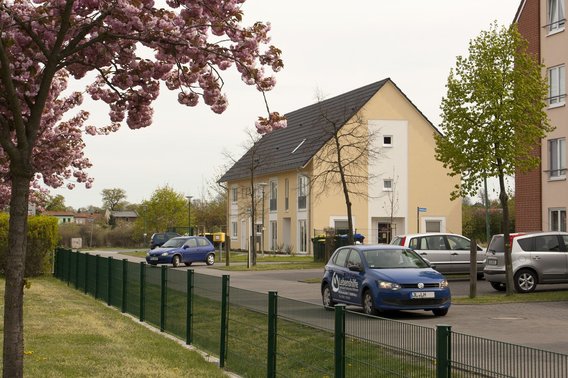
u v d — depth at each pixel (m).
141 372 10.48
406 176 53.94
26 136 7.34
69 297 22.59
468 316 17.22
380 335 6.61
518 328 15.03
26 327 15.02
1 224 31.56
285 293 23.91
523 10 35.47
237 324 10.45
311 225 52.56
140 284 16.84
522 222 35.34
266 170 58.72
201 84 8.49
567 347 12.48
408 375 6.16
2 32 7.87
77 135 14.69
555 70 33.66
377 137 53.41
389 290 16.89
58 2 7.91
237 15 7.77
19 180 7.19
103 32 7.96
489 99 21.94
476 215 56.56
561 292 22.31
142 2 7.82
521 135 22.20
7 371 7.07
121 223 91.06
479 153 22.23
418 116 54.25
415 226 53.97
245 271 36.62
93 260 23.27
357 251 18.44
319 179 51.94
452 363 5.68
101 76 9.28
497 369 5.30
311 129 57.41
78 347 12.66
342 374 7.30
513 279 22.36
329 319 7.61
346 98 57.53
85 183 17.02
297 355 8.34
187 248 42.34
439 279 17.23
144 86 8.85
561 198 33.06
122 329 15.18
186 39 7.90
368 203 53.22
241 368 10.24
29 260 32.75
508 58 22.38
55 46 7.51
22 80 8.16
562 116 33.09
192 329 12.96
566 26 32.94
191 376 10.25
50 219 33.50
